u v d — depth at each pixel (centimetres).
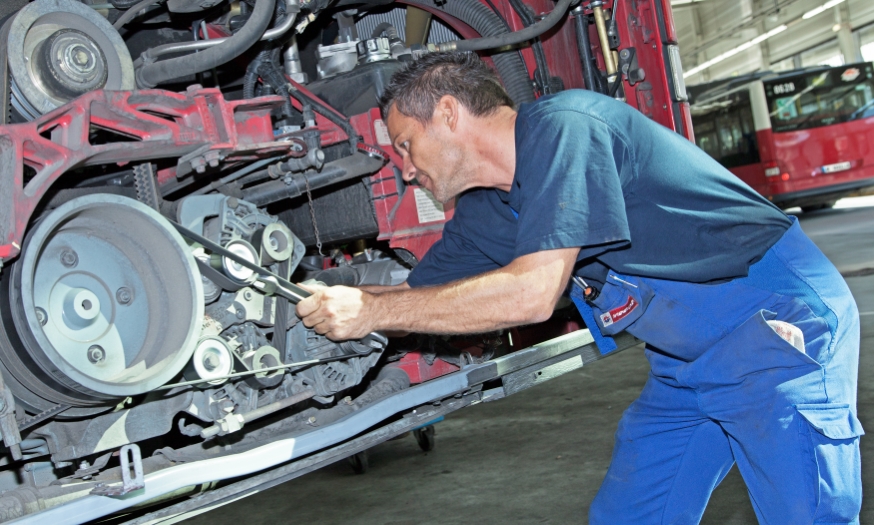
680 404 189
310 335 216
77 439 177
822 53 2834
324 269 282
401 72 175
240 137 196
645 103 382
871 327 498
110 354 178
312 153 219
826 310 168
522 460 354
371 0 308
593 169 154
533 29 321
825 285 170
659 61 385
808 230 1153
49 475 204
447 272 223
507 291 156
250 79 240
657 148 166
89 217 173
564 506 295
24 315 152
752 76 1523
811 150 1429
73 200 163
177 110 183
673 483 194
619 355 544
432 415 239
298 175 235
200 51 214
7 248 151
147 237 182
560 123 157
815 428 160
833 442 163
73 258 175
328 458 205
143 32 250
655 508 195
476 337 289
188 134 183
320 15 311
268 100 198
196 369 183
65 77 177
